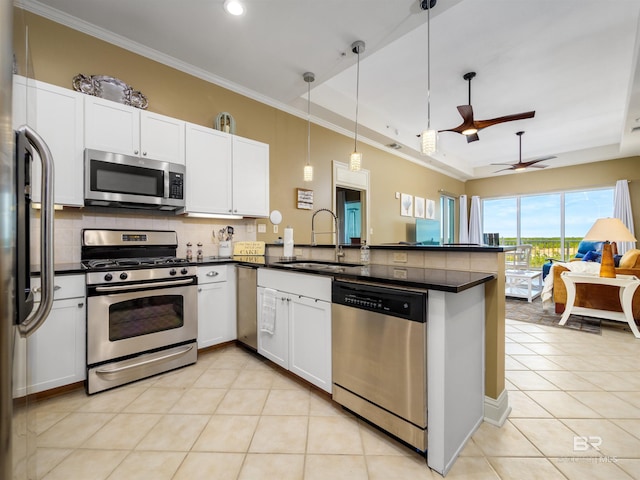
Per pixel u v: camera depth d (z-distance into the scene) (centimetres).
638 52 261
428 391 137
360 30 249
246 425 169
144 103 270
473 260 181
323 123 437
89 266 213
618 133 557
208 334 266
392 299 149
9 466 58
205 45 270
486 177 821
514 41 293
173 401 193
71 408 184
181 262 253
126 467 138
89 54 248
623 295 327
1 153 55
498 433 164
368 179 522
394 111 461
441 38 289
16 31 75
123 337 214
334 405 189
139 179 243
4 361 56
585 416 179
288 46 270
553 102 429
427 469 138
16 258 72
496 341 172
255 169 327
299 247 291
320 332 192
